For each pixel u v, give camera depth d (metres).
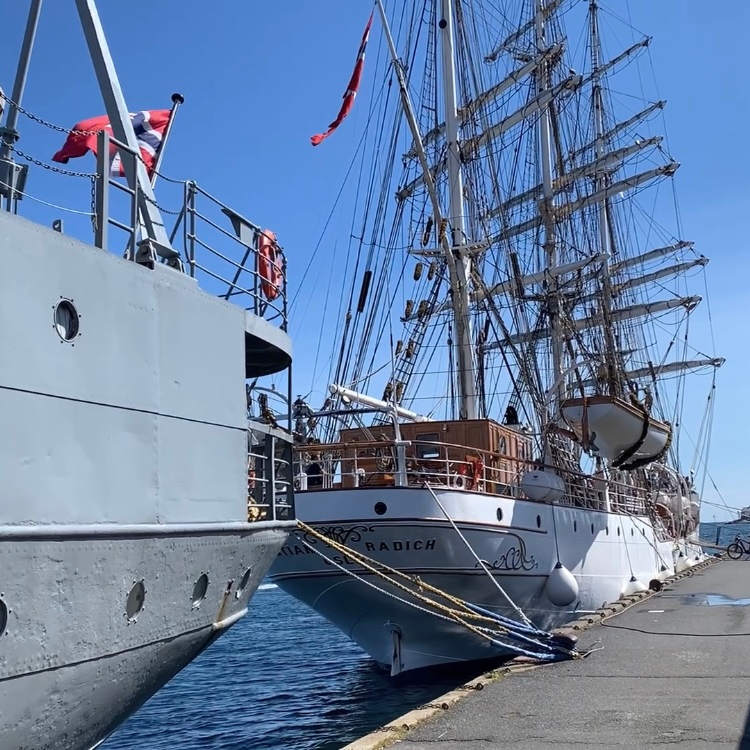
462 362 23.92
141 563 7.11
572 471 21.95
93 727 7.21
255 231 10.15
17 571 5.93
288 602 49.72
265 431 9.66
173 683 22.02
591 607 21.88
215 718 17.69
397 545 15.87
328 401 20.06
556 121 35.16
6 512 5.93
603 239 42.34
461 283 24.16
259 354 10.85
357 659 24.75
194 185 8.90
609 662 12.80
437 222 23.83
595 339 31.00
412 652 17.95
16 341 6.11
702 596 22.94
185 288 8.02
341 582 16.36
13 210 7.74
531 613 19.03
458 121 27.55
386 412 17.88
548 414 24.53
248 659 25.83
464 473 18.38
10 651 5.93
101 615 6.72
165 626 7.58
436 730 9.09
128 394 7.14
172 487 7.61
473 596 17.09
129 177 9.01
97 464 6.76
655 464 36.53
